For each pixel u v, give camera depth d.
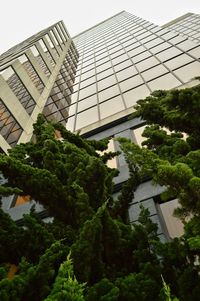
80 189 4.24
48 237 4.14
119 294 3.24
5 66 19.80
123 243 4.16
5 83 17.16
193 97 4.77
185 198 3.23
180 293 3.31
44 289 3.25
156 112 5.46
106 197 4.81
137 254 3.89
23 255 4.15
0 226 4.35
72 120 16.64
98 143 6.75
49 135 6.01
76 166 5.02
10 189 4.23
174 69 15.77
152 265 3.78
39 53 25.81
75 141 6.29
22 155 5.70
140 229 4.12
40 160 5.73
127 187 5.32
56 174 5.03
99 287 3.18
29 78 20.09
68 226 4.41
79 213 4.29
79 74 27.44
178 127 5.29
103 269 3.75
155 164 3.51
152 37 24.61
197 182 3.07
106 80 20.23
